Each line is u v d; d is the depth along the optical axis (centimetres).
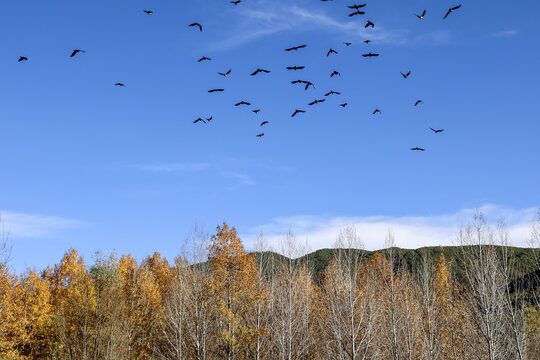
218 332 3294
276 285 3741
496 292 2619
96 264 4959
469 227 2916
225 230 3606
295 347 3381
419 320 3462
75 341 3394
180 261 3628
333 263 3572
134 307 4262
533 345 2575
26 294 4762
